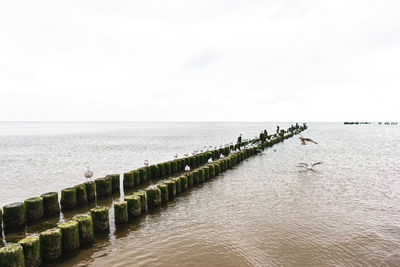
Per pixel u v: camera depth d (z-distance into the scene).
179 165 20.89
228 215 11.16
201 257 7.70
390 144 42.50
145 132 102.19
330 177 18.55
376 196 13.85
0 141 59.69
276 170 21.38
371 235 9.17
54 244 7.61
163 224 10.24
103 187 13.98
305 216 10.98
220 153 28.88
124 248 8.33
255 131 104.50
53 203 11.35
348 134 70.88
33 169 23.86
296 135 64.62
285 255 7.81
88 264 7.42
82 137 74.06
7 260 6.52
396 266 7.27
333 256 7.77
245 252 7.97
